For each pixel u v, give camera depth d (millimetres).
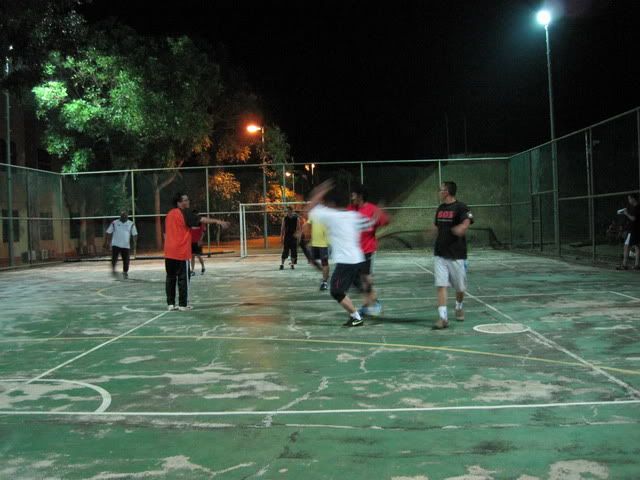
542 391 5352
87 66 27359
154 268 21922
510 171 25781
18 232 23641
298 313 9977
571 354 6676
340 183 26500
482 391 5391
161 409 5121
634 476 3639
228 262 23359
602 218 19531
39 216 25188
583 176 20031
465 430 4445
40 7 16609
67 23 17859
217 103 36312
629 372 5910
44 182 25906
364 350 7129
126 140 28766
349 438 4348
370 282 9281
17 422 4848
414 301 10930
